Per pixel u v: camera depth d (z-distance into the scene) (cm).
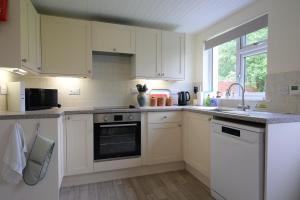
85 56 273
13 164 168
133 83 329
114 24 286
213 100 315
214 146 209
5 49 179
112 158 257
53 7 255
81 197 216
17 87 204
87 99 303
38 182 188
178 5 251
